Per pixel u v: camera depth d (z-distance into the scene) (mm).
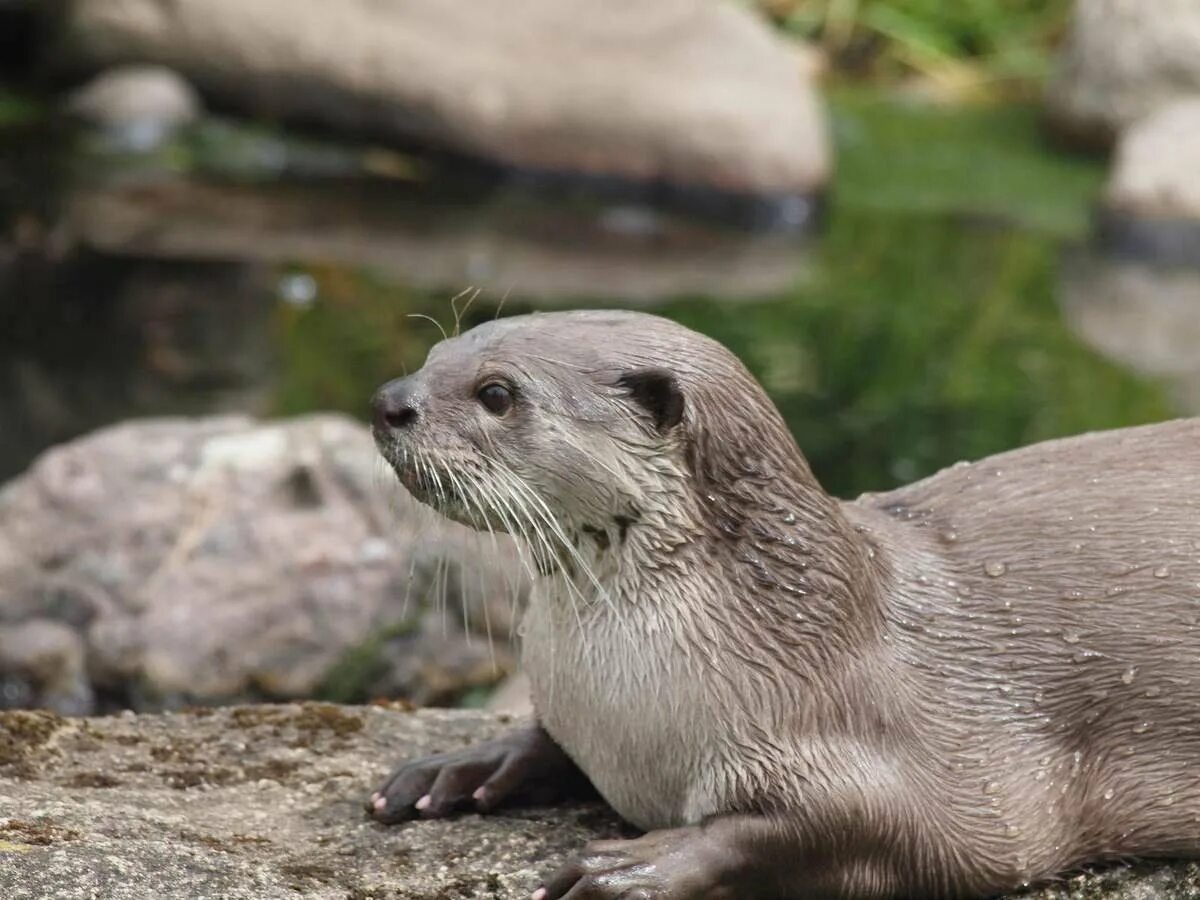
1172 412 35250
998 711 14781
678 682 14125
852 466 31922
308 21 54625
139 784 16312
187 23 55344
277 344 38281
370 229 47531
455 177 53531
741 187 50781
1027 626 14945
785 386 36125
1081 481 15570
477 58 53656
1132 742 14945
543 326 14766
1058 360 38719
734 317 40906
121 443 27266
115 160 51625
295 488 26656
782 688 14117
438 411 14492
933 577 15086
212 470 26812
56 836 14242
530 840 15453
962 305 42938
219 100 55750
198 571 25828
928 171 56094
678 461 14234
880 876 14430
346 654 25422
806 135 51469
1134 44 58469
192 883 13883
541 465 14305
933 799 14414
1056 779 14828
